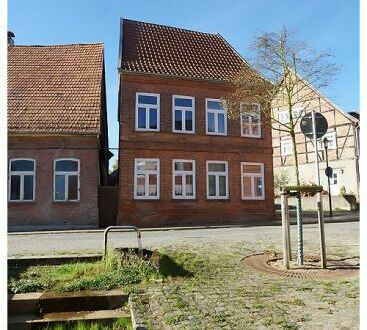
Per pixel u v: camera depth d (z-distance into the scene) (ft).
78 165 67.31
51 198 66.23
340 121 107.34
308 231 48.19
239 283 22.39
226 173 74.90
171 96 72.79
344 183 105.50
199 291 20.71
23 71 77.41
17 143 66.69
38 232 58.23
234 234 47.62
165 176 70.38
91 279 21.90
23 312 18.85
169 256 29.09
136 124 70.08
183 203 70.85
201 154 73.31
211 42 88.69
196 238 41.68
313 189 27.17
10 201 65.62
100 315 18.17
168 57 77.87
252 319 16.58
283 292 20.52
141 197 68.69
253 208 75.77
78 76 77.20
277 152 121.60
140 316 17.03
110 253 26.86
